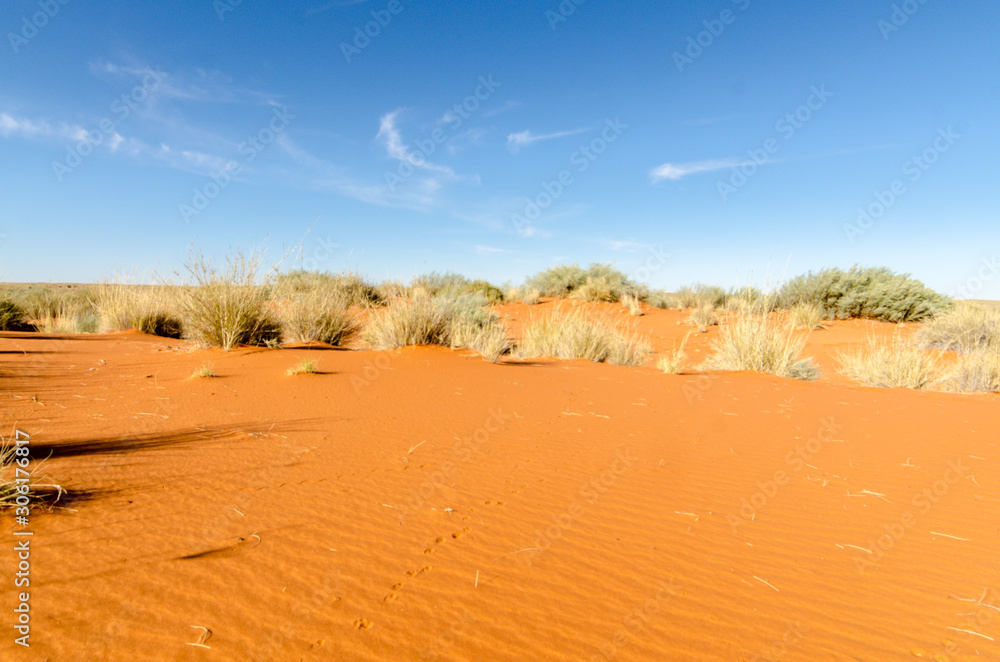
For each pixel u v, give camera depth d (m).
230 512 2.98
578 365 10.91
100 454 3.83
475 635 2.02
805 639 2.08
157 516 2.84
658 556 2.75
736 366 11.72
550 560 2.65
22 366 7.89
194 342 10.91
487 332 12.24
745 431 5.52
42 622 1.87
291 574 2.37
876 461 4.48
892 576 2.59
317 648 1.88
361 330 13.80
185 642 1.85
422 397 6.66
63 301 19.25
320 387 7.01
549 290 31.12
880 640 2.08
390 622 2.07
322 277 16.86
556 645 1.99
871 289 21.84
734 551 2.83
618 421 5.85
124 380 7.18
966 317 14.84
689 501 3.53
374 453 4.31
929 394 8.61
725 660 1.94
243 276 11.26
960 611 2.29
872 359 11.23
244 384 7.11
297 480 3.57
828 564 2.70
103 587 2.13
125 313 14.79
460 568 2.52
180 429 4.71
